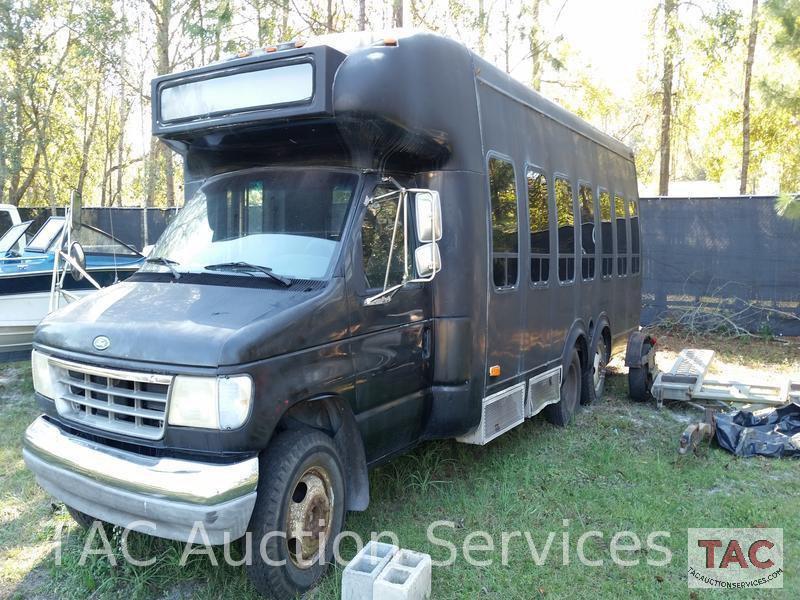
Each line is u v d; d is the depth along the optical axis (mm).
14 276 8383
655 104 20891
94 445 3883
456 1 14641
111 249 10203
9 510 5254
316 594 3977
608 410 8258
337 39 4992
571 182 7621
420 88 4746
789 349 12344
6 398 8562
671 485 5762
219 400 3480
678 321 13648
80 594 4105
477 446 6570
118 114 28906
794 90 10422
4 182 22031
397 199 4887
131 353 3701
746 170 17047
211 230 4777
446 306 5133
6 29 20781
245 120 4508
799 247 12945
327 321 4078
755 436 6664
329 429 4414
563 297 7266
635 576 4305
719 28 17109
